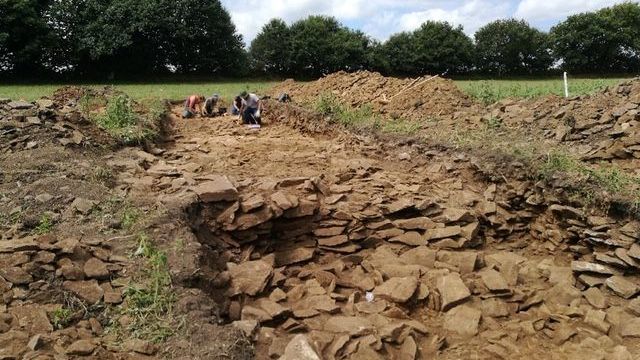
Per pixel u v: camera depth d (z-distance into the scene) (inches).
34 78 1176.8
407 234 274.7
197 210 250.5
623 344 204.2
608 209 267.3
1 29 1071.0
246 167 345.7
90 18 1213.1
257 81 1352.1
